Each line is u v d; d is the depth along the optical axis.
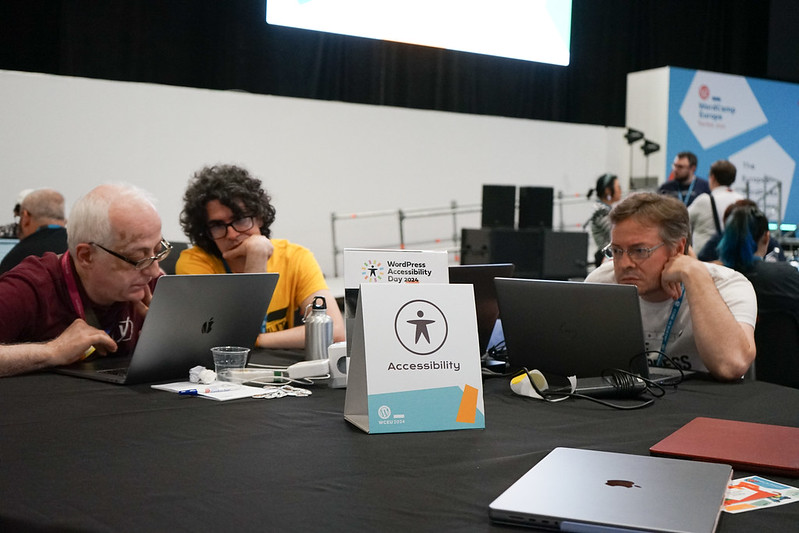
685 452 1.07
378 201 5.39
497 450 1.13
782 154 6.79
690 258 1.82
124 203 1.68
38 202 3.33
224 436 1.18
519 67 6.66
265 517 0.84
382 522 0.83
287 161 5.02
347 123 5.22
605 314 1.57
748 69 7.56
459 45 4.98
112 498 0.89
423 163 5.56
